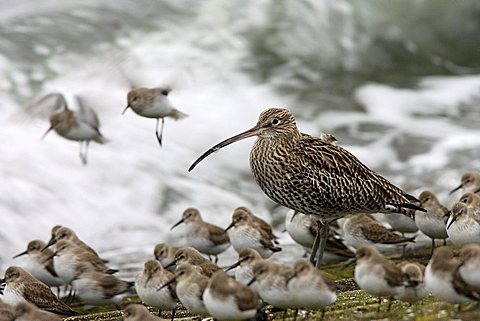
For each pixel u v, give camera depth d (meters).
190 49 27.73
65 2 28.56
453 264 11.37
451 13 33.03
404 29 32.09
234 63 27.89
